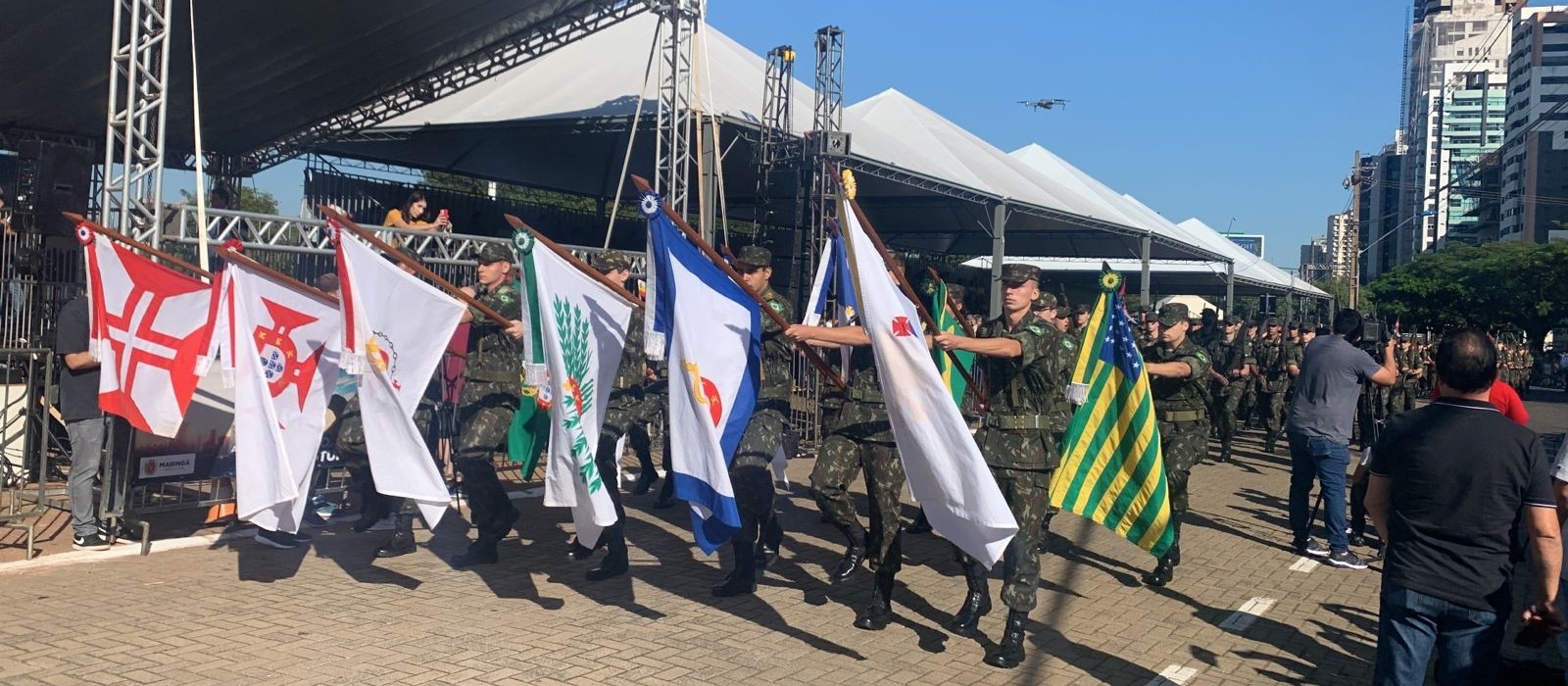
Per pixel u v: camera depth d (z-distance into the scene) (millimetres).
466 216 20453
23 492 7848
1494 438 3801
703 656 5434
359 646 5387
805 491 10734
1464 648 3812
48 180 10422
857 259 5383
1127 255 35562
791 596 6664
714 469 5559
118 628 5555
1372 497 4105
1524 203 101125
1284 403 16188
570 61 19375
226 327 6625
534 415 7195
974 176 23266
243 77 14117
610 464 6941
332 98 15492
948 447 5246
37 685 4707
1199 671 5582
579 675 5066
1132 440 7184
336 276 8414
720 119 16406
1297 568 8109
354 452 7629
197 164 8102
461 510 9109
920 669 5375
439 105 18375
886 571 6020
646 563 7418
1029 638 6016
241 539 7793
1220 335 17922
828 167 5598
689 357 5715
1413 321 54469
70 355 7094
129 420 7082
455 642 5500
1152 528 7148
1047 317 6762
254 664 5059
